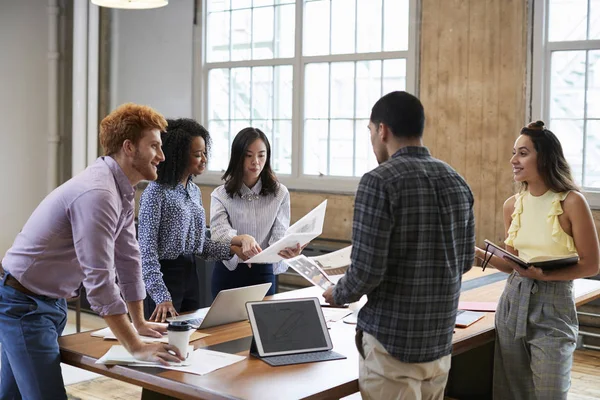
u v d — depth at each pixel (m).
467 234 2.54
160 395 2.77
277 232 4.21
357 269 2.32
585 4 5.99
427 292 2.38
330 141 7.43
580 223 3.14
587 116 6.05
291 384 2.44
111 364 2.62
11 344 2.71
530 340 3.20
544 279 3.16
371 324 2.42
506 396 3.33
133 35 8.34
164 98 8.29
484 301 3.82
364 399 2.48
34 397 2.71
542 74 6.11
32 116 8.80
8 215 8.91
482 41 6.31
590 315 5.80
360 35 7.18
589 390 4.94
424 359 2.41
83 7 8.27
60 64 8.74
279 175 7.69
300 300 2.95
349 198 7.10
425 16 6.61
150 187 3.48
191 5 8.12
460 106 6.45
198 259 6.50
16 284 2.75
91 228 2.57
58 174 8.83
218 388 2.38
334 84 7.36
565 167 3.23
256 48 7.88
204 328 3.17
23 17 8.70
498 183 6.28
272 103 7.80
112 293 2.59
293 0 7.58
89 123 8.38
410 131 2.45
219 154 8.19
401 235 2.34
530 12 6.10
